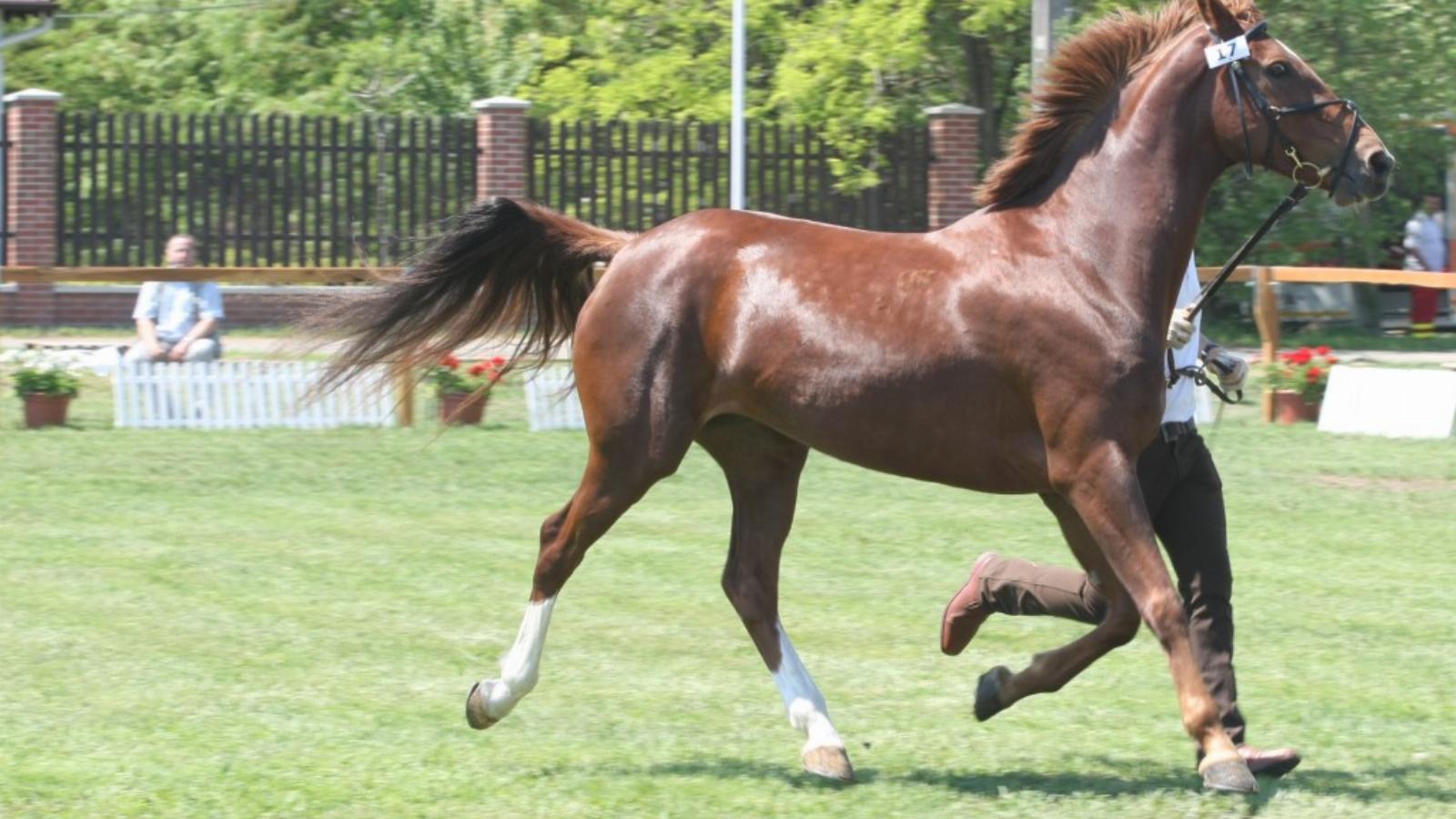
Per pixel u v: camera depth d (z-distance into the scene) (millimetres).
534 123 33719
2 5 37688
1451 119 35375
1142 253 8141
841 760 8391
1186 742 9289
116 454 19656
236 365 22188
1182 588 8570
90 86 44281
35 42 44688
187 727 9312
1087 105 8445
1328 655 11297
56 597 12656
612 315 8734
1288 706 10016
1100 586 8562
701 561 14320
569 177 33875
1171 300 8242
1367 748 9125
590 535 8797
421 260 9500
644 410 8648
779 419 8508
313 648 11258
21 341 29516
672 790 8219
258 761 8656
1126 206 8188
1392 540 15414
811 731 8555
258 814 7797
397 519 16156
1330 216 35656
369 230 33750
